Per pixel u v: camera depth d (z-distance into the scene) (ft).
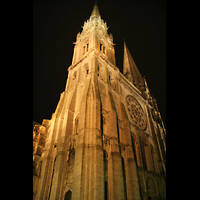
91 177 69.62
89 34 175.83
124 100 145.18
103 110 108.88
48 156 93.25
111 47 190.19
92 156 75.25
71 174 81.20
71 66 156.87
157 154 150.41
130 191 88.74
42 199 79.56
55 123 107.86
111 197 77.56
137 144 128.36
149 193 116.16
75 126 103.65
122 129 115.44
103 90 121.19
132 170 96.02
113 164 86.94
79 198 63.72
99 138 82.23
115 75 153.89
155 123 189.67
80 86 123.65
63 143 91.35
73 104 113.80
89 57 140.15
